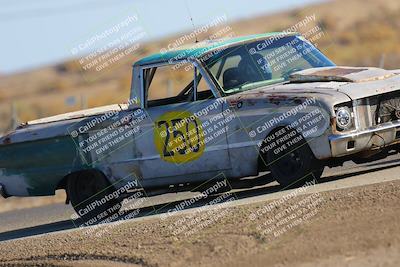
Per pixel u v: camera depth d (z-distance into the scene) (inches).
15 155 1566.2
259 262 954.7
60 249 1196.5
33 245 1280.8
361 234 979.3
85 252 1140.5
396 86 1332.4
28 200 2162.9
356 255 924.0
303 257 944.9
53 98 7726.4
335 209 1097.4
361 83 1332.4
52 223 1633.9
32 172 1555.1
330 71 1401.3
